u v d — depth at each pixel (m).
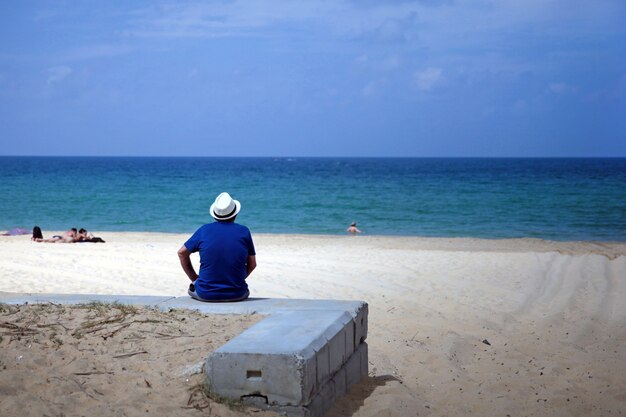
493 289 11.88
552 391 6.25
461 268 14.48
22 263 15.30
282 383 4.59
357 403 5.38
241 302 6.65
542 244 22.31
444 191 55.62
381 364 7.01
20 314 6.26
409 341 8.06
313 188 60.97
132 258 16.38
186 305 6.55
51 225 29.86
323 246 20.52
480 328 8.91
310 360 4.66
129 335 5.71
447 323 9.18
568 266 14.66
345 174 104.56
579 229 28.42
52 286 12.39
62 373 4.97
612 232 27.34
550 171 118.38
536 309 10.23
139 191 54.12
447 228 28.89
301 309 6.14
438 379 6.59
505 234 26.61
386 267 14.73
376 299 11.03
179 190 56.16
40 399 4.55
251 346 4.79
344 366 5.55
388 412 5.21
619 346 7.96
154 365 5.14
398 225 30.20
